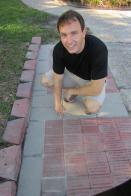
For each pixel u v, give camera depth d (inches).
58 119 75.6
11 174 57.9
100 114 76.9
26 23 144.3
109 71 99.3
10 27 136.8
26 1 191.6
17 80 90.6
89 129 71.8
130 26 147.2
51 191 56.7
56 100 72.8
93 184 57.6
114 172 60.1
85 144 67.4
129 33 136.7
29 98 81.2
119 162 62.5
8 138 66.6
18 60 103.5
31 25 142.0
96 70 64.3
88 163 62.4
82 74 68.6
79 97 80.0
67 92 73.3
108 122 73.9
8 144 65.2
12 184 55.8
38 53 112.7
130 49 118.3
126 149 65.8
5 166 59.3
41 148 66.9
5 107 77.5
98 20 156.9
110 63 105.8
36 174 60.4
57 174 60.2
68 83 71.5
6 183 55.9
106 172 60.1
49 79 78.1
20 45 117.4
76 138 69.2
